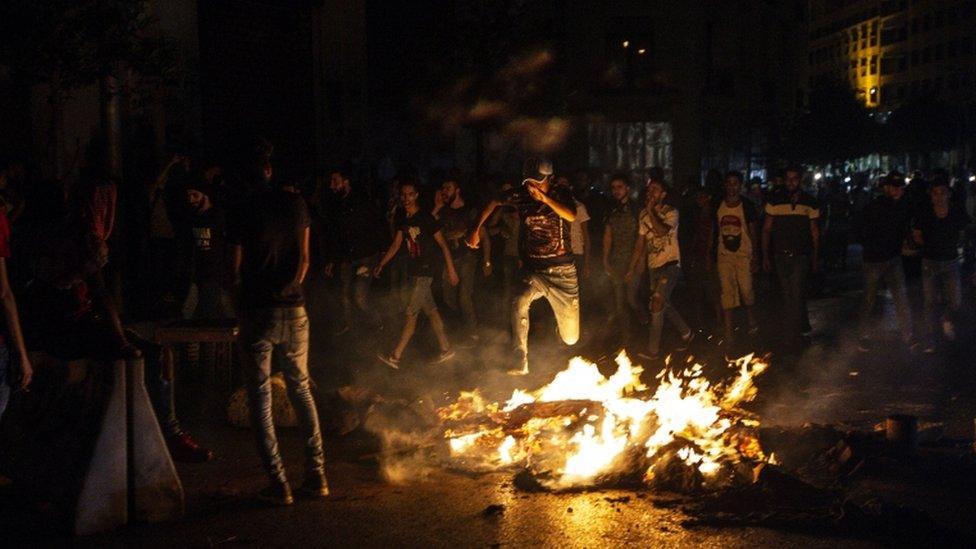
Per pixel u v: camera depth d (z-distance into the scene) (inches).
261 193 243.1
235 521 234.2
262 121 735.7
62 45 409.4
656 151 1244.5
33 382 251.9
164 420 283.4
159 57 455.2
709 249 489.7
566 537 220.5
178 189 443.8
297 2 758.5
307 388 250.8
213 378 375.2
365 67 850.1
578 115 1229.1
